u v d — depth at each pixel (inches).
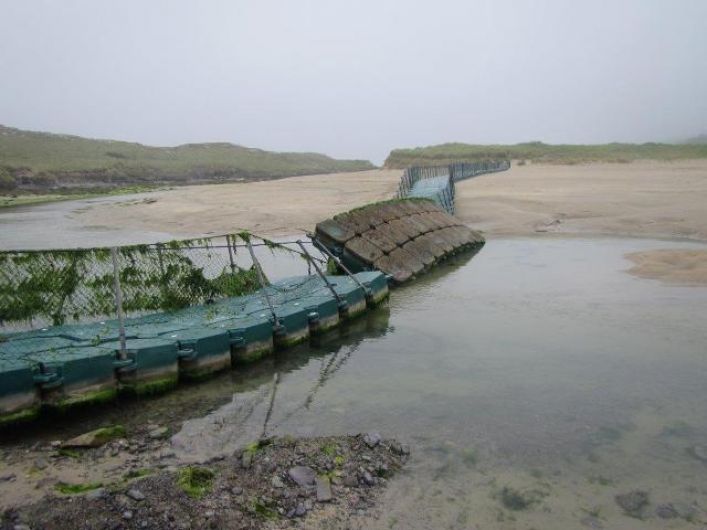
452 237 868.0
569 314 488.7
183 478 223.3
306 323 440.5
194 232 1094.4
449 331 460.1
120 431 281.9
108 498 210.8
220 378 366.0
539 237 950.4
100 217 1501.0
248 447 259.0
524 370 366.3
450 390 338.0
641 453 260.8
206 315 423.5
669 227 927.0
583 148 4160.9
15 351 323.3
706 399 315.3
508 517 215.5
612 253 768.3
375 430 286.8
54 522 198.1
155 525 198.8
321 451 254.7
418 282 670.5
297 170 6466.5
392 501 224.4
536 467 250.4
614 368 363.9
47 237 1128.2
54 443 269.4
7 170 3408.0
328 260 622.2
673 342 406.3
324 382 358.6
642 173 2132.1
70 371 302.5
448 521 212.8
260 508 213.6
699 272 607.5
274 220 1153.4
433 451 264.2
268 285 530.3
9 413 283.6
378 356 406.6
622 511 219.1
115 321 402.9
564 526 210.5
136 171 4571.9
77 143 5359.3
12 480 234.5
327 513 214.7
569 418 296.7
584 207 1147.9
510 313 503.5
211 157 6161.4
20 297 374.3
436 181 1396.4
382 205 804.0
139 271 429.1
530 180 1924.2
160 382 336.8
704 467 248.2
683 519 213.9
